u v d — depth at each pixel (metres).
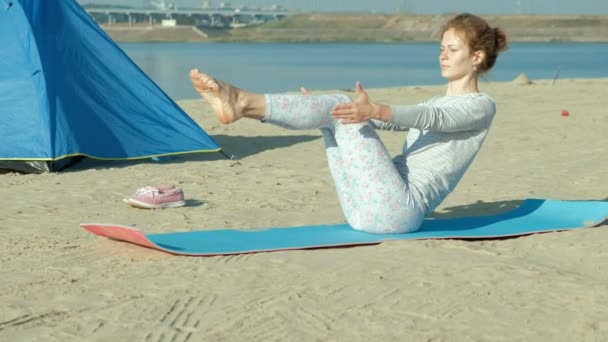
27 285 4.38
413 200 5.32
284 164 9.48
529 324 3.74
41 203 7.02
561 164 9.10
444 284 4.31
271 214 6.59
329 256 4.88
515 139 11.09
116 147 9.25
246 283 4.34
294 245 5.11
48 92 8.95
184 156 9.98
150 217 6.46
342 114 4.87
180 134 9.77
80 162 9.38
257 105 4.83
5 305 4.04
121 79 9.69
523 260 4.86
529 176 8.38
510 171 8.69
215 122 13.16
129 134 9.41
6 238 5.61
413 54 79.31
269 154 10.27
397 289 4.23
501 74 36.06
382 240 5.19
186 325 3.74
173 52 83.88
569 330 3.66
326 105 5.00
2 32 9.24
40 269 4.71
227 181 8.24
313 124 5.04
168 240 5.30
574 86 20.53
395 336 3.59
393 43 184.38
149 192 6.78
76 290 4.28
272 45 149.75
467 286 4.28
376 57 67.56
